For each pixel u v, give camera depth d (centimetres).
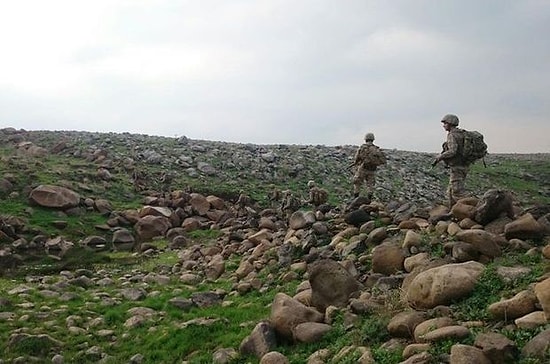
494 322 862
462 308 932
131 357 1202
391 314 1004
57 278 2066
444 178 5972
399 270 1299
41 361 1180
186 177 4469
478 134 1652
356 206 2008
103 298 1702
